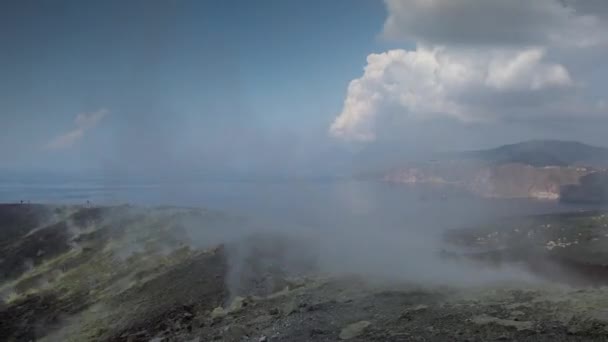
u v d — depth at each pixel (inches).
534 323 708.0
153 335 1136.2
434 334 717.9
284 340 792.9
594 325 662.5
